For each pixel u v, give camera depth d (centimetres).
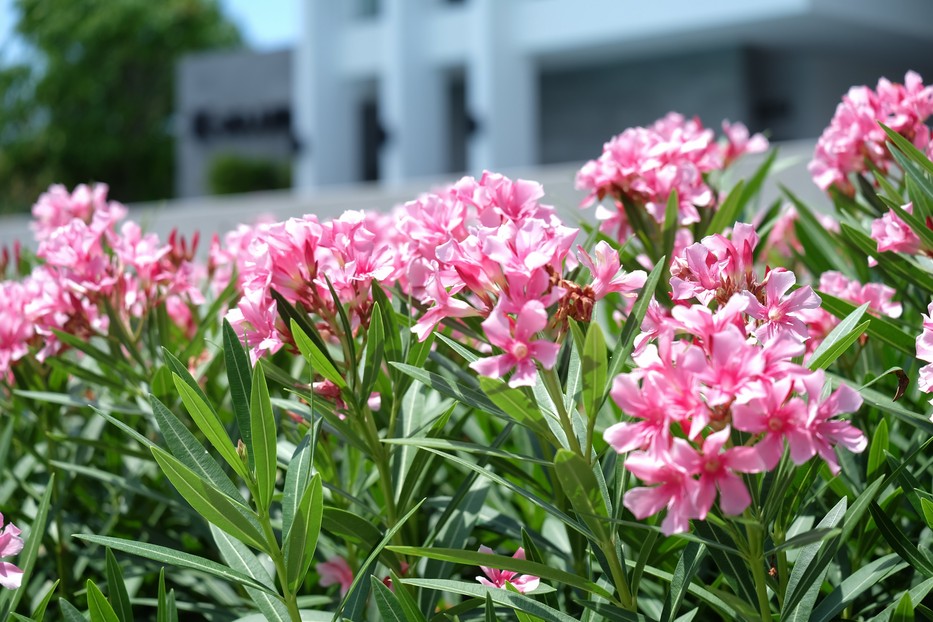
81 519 142
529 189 109
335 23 1227
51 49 2047
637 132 127
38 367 141
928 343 102
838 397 88
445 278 98
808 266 138
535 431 94
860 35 1017
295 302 109
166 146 2034
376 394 113
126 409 131
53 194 186
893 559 99
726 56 1063
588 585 96
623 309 134
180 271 137
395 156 1137
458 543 114
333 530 106
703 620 115
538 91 1183
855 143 130
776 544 99
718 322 90
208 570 98
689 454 85
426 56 1144
